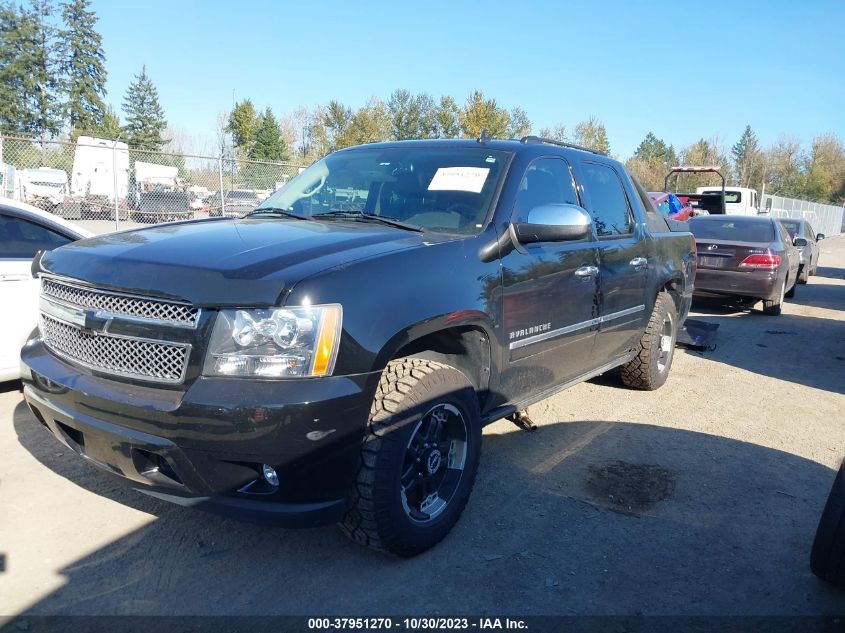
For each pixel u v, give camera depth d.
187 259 2.87
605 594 3.00
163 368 2.73
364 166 4.34
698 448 4.81
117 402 2.75
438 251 3.26
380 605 2.84
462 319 3.25
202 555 3.16
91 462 3.05
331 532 3.43
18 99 50.28
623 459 4.53
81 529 3.33
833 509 3.03
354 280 2.83
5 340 4.88
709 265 10.84
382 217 3.76
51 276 3.24
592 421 5.27
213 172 17.41
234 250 2.98
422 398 3.01
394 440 2.90
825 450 4.93
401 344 2.93
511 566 3.18
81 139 17.16
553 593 2.99
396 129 57.16
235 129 59.91
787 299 13.71
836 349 8.67
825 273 20.33
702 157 68.94
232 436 2.57
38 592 2.83
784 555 3.42
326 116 58.69
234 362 2.62
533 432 4.96
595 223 4.68
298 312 2.64
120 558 3.10
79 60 53.72
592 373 4.93
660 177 53.34
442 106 53.50
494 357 3.57
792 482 4.32
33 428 4.54
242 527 3.43
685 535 3.56
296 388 2.62
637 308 5.24
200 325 2.65
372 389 2.81
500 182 3.84
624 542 3.45
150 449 2.70
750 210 22.34
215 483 2.68
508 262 3.63
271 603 2.83
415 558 3.22
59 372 3.05
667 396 6.07
